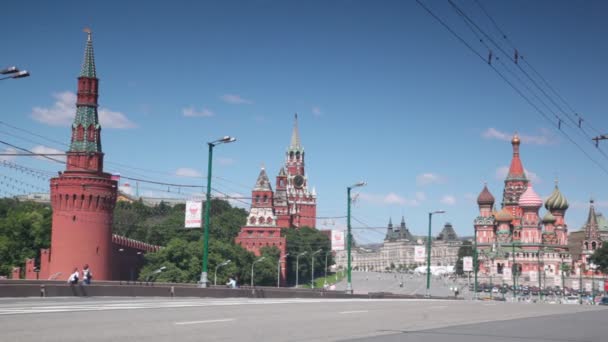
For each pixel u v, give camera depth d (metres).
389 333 31.03
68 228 118.88
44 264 126.62
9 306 38.28
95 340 23.98
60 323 28.33
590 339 31.91
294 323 33.22
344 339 27.94
